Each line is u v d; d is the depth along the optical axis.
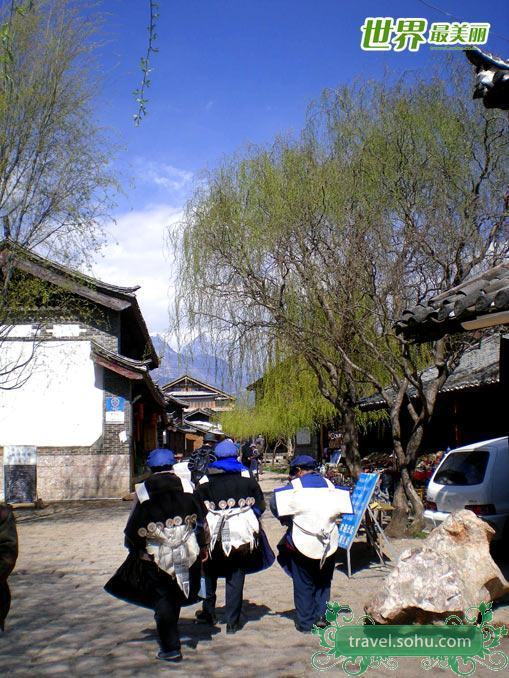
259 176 13.59
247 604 7.75
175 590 5.75
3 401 22.39
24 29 12.84
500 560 9.15
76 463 22.30
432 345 13.65
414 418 12.05
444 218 11.79
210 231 13.55
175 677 5.32
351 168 12.90
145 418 30.38
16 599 8.10
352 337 12.74
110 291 22.12
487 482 9.55
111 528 14.79
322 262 12.48
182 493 5.89
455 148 12.45
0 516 5.05
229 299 13.72
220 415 45.56
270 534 13.25
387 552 10.07
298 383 18.11
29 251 14.99
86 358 22.56
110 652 6.02
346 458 13.45
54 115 13.85
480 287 6.55
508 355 8.70
